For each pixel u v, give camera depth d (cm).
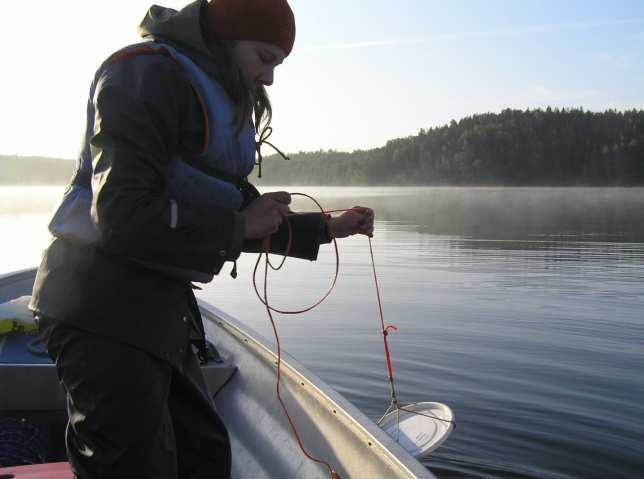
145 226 146
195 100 161
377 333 812
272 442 265
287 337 796
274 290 1150
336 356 709
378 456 203
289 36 174
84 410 158
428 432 299
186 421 190
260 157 199
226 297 1089
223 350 358
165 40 167
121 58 155
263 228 167
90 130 160
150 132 150
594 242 1980
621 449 471
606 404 559
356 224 213
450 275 1310
